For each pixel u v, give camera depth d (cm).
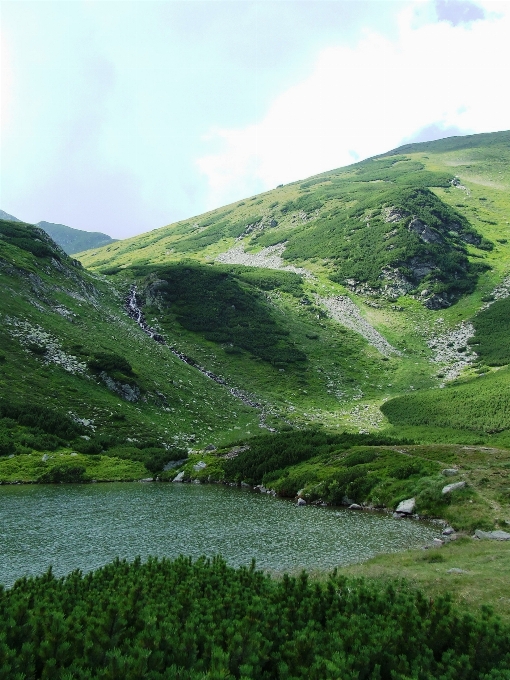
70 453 5606
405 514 3666
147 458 5794
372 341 12862
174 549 2691
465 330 12988
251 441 6231
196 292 13512
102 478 5119
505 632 1180
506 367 10369
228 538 2941
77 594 1490
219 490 4762
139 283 13800
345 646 1140
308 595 1494
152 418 7225
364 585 1748
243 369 10569
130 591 1391
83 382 7250
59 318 8819
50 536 2894
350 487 4178
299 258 18475
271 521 3419
